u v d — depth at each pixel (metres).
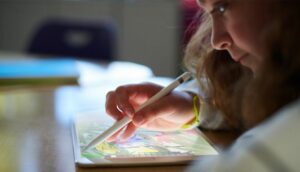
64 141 0.79
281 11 0.49
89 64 1.75
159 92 0.79
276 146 0.38
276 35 0.48
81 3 3.12
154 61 3.22
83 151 0.71
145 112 0.76
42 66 1.59
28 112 1.04
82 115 0.97
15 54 2.08
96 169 0.64
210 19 0.67
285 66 0.48
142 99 0.81
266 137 0.39
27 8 3.09
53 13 3.11
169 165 0.66
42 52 2.22
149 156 0.69
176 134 0.82
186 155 0.69
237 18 0.56
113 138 0.75
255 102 0.52
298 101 0.44
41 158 0.70
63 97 1.21
